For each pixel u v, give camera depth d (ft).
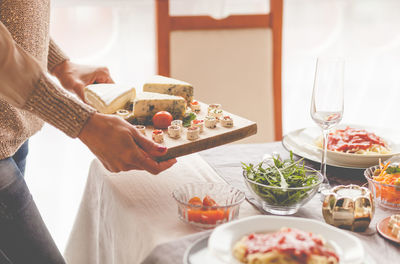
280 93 6.48
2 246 3.47
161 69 6.19
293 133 4.46
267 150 4.39
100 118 3.00
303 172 3.05
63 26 7.35
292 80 9.00
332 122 3.30
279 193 2.84
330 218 2.74
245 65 6.34
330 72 3.22
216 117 3.99
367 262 2.17
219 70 6.31
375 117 9.66
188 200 3.01
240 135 3.70
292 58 8.84
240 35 6.28
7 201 3.38
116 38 7.66
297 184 2.95
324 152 3.44
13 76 2.82
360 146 3.92
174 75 6.22
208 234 2.60
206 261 2.21
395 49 9.04
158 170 3.18
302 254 2.05
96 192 3.97
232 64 6.31
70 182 8.09
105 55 7.72
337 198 2.72
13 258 3.54
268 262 2.06
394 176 3.11
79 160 8.23
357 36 8.84
